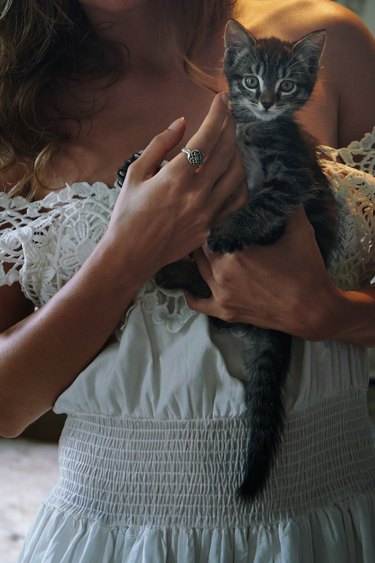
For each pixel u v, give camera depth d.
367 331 1.49
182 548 1.38
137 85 1.69
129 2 1.57
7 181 1.60
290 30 1.77
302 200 1.47
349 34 1.76
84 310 1.40
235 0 1.80
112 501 1.43
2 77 1.62
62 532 1.44
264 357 1.43
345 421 1.53
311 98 1.68
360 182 1.63
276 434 1.39
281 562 1.37
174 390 1.40
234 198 1.43
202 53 1.74
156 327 1.45
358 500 1.49
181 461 1.41
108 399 1.43
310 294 1.40
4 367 1.44
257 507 1.40
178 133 1.42
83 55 1.70
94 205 1.52
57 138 1.60
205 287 1.49
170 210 1.36
